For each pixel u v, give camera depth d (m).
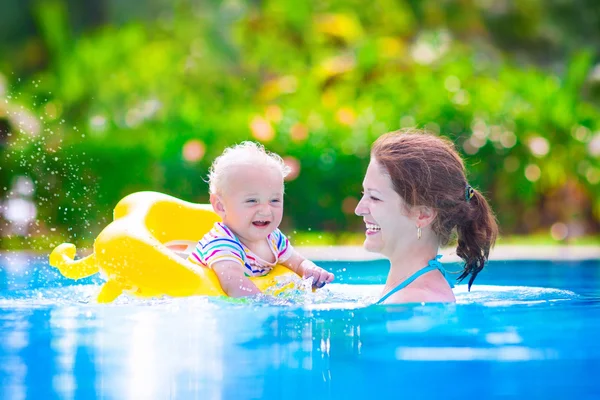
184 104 11.51
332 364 2.72
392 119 10.51
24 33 17.41
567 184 10.93
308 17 15.88
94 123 10.84
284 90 12.50
